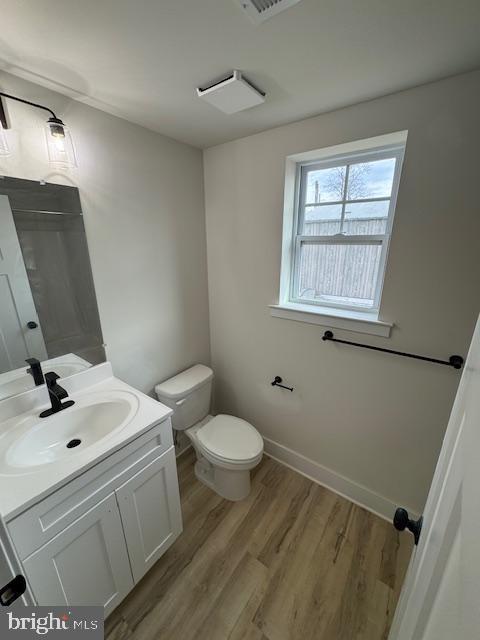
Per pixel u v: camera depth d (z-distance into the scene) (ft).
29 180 3.76
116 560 3.70
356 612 4.00
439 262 3.96
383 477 5.30
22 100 3.48
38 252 4.02
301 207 5.57
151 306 5.71
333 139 4.44
